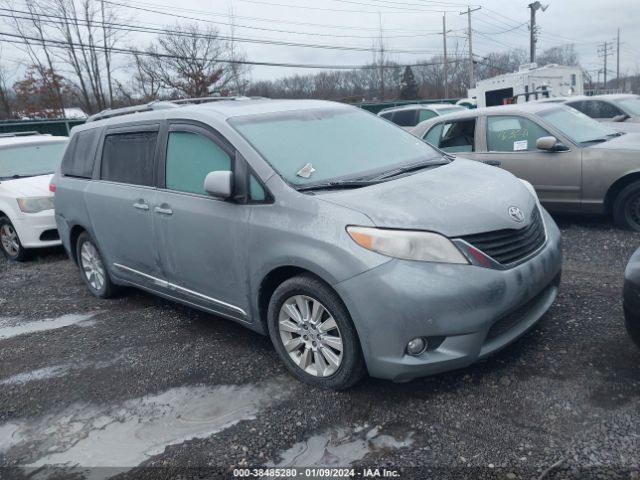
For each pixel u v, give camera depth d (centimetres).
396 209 327
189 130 432
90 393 387
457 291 308
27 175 843
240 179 384
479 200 347
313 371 358
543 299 371
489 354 326
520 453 280
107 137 528
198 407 354
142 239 473
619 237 627
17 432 351
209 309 435
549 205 695
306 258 335
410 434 304
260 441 312
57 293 627
